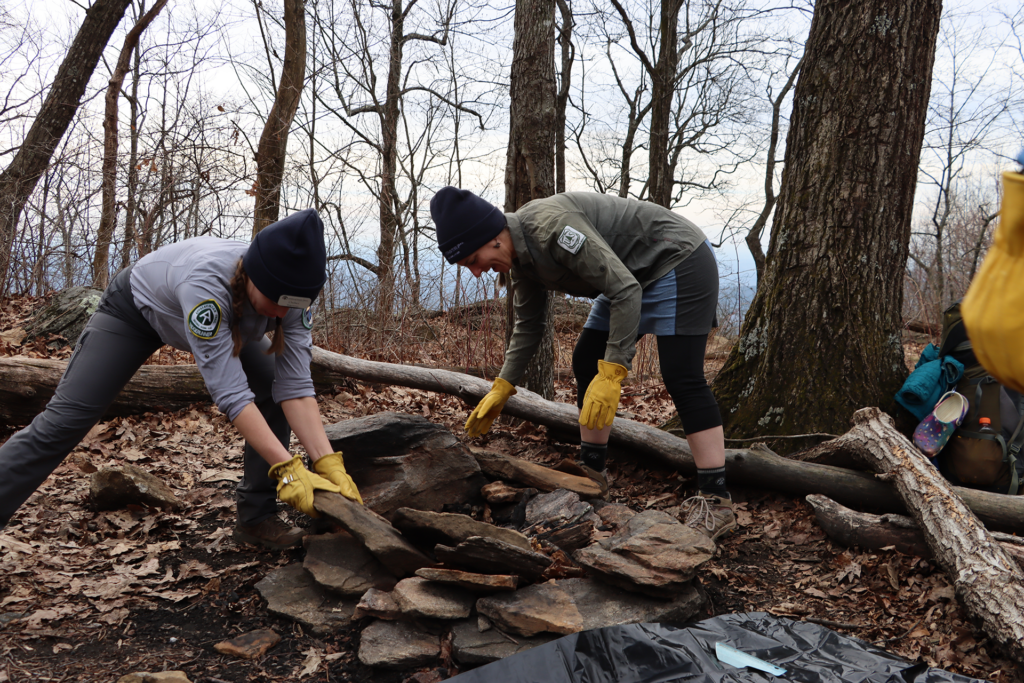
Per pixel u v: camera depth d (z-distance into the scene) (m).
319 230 2.07
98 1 8.33
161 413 4.31
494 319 6.38
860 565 2.66
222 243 2.21
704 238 2.84
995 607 2.08
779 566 2.74
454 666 2.01
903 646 2.18
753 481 3.20
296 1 11.63
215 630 2.23
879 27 3.50
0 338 5.99
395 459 2.90
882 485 3.02
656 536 2.33
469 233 2.60
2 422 3.94
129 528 2.86
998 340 0.64
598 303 3.16
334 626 2.22
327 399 5.07
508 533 2.35
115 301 2.29
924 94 3.62
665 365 2.85
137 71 11.64
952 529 2.42
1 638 2.11
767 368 3.70
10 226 7.68
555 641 1.77
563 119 14.25
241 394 2.13
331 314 7.24
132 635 2.18
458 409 5.02
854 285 3.59
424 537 2.41
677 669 1.67
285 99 11.69
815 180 3.67
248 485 2.69
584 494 2.97
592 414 2.54
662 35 12.43
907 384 3.34
